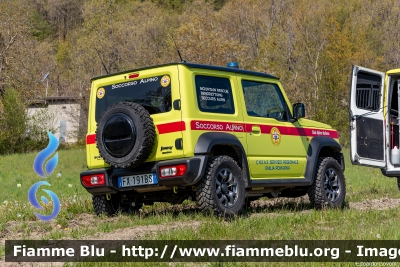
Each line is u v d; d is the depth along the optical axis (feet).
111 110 27.63
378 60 179.11
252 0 227.61
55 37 367.45
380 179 59.00
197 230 24.91
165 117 27.30
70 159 108.37
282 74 152.15
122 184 28.86
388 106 40.01
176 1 361.71
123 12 264.72
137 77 28.60
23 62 147.74
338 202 34.27
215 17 202.28
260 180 30.14
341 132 128.98
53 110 183.93
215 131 27.89
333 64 146.92
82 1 375.04
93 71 195.72
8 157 117.39
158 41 229.25
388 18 207.82
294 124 32.86
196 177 26.68
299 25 176.04
